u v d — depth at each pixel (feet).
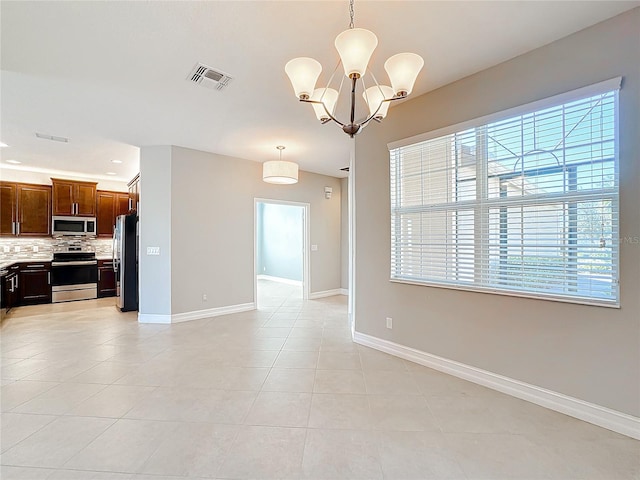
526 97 7.61
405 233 10.39
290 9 6.07
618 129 6.40
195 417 6.95
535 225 7.57
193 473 5.30
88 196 20.42
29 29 6.54
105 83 8.86
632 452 5.79
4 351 11.07
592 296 6.75
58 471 5.32
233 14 6.19
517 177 7.85
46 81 8.71
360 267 11.89
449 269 9.25
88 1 5.77
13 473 5.26
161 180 14.84
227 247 16.81
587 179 6.81
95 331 13.53
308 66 5.64
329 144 14.65
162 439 6.18
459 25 6.60
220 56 7.63
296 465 5.49
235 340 12.35
